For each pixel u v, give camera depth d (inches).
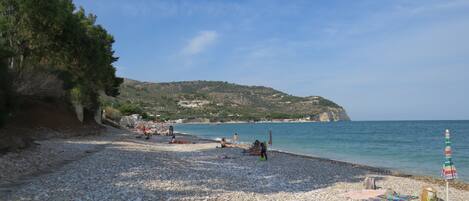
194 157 1295.5
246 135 3774.6
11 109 1088.8
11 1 1423.5
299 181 858.8
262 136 3582.7
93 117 2539.4
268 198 638.5
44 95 1688.0
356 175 987.9
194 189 669.3
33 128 1432.1
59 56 1718.8
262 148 1298.0
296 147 2233.0
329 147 2246.6
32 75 1513.3
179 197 596.1
